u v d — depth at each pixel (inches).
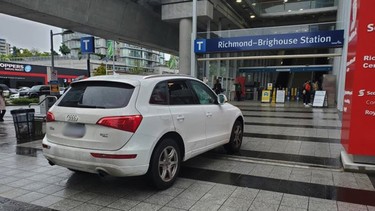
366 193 158.9
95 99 154.6
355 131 193.0
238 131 252.4
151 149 152.3
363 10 183.8
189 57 728.3
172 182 169.3
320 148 266.2
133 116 145.0
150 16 832.9
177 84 186.2
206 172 196.1
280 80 1266.0
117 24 721.6
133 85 155.9
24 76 1764.3
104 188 166.1
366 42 185.3
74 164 150.3
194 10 647.8
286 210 138.3
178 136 174.4
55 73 925.2
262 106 749.3
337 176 187.5
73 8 592.4
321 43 574.9
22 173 193.3
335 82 738.2
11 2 479.8
